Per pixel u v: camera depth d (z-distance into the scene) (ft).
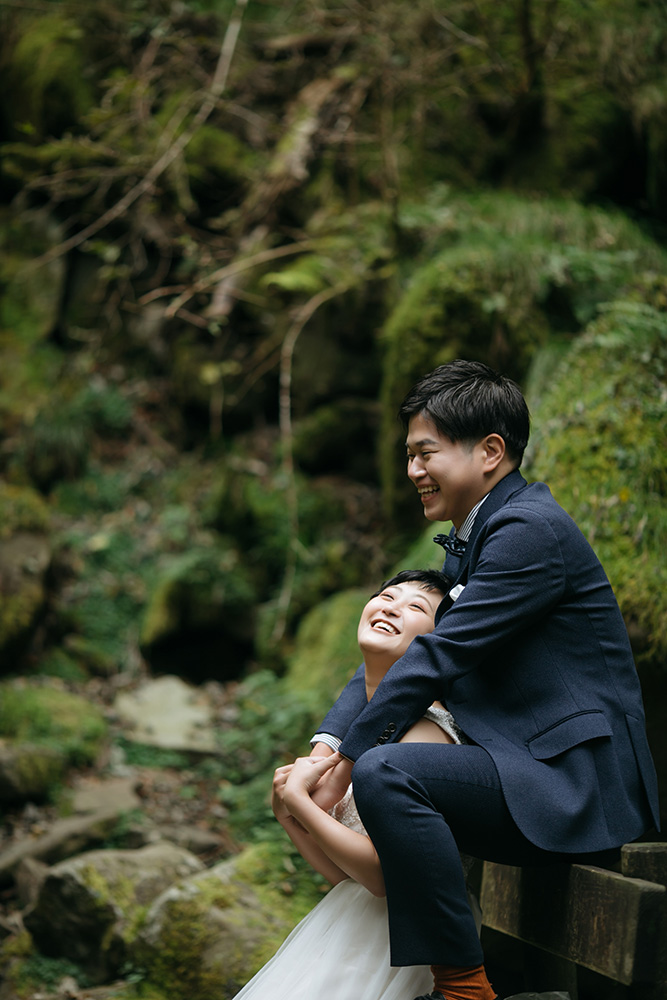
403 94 19.16
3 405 21.16
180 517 19.80
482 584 5.80
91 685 17.35
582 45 17.79
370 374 19.35
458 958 5.28
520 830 5.43
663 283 13.25
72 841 12.81
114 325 21.80
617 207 16.96
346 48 20.03
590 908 5.61
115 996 9.61
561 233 15.94
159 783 14.61
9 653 16.97
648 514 9.53
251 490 19.21
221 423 20.53
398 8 17.83
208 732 15.87
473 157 18.66
